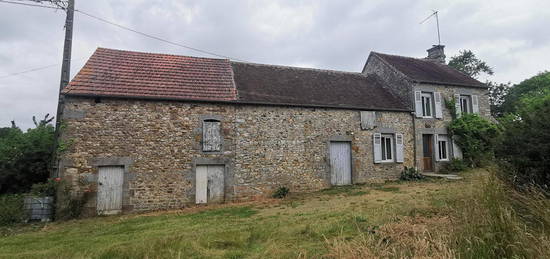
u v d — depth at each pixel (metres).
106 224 7.77
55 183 8.99
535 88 24.67
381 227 4.91
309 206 8.98
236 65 13.98
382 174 13.29
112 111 9.78
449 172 14.36
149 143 10.02
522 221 3.63
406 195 9.41
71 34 10.53
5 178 10.80
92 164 9.39
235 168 10.93
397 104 14.30
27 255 5.00
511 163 5.21
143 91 10.31
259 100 11.52
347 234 5.23
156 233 6.28
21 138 11.65
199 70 12.59
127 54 12.21
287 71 14.75
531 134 5.07
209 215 8.36
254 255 4.54
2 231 7.45
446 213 5.23
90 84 9.90
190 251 4.82
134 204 9.66
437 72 16.41
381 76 16.23
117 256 4.78
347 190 11.55
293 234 5.60
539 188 4.29
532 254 2.96
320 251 4.46
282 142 11.69
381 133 13.57
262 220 7.27
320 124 12.40
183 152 10.37
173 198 10.09
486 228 3.44
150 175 9.91
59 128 9.83
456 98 15.50
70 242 5.87
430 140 14.96
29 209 8.55
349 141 12.92
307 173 11.93
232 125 11.09
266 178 11.30
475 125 14.72
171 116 10.39
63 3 10.53
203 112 10.80
